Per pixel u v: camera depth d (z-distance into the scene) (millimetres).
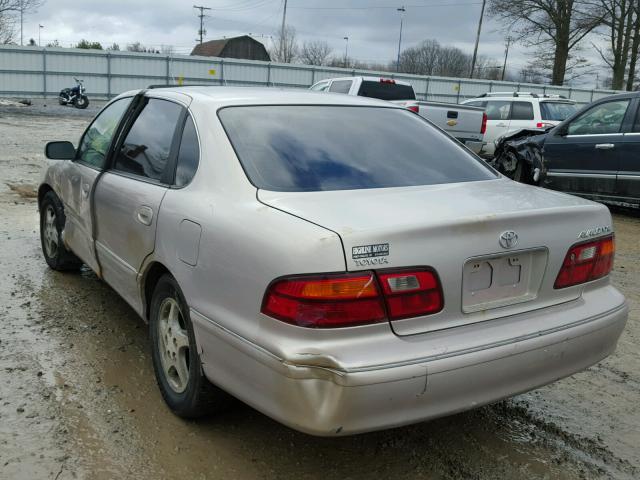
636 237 7738
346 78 13977
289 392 2225
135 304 3479
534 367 2559
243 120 3111
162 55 35938
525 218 2598
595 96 38406
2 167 10695
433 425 3166
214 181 2842
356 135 3256
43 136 16234
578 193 9250
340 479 2699
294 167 2883
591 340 2762
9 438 2875
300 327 2221
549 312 2715
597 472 2828
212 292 2600
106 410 3148
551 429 3178
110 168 3936
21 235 6395
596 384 3711
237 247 2475
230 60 37219
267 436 2979
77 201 4383
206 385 2799
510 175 10914
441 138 3588
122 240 3533
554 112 13898
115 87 35469
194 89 3561
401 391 2223
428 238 2354
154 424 3043
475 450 2957
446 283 2385
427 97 40156
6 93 33188
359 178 2916
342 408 2172
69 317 4312
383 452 2906
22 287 4867
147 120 3715
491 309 2545
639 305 5152
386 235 2275
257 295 2355
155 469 2711
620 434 3162
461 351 2354
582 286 2855
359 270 2223
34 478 2611
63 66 34094
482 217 2473
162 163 3305
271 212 2498
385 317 2270
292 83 38844
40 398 3230
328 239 2225
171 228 2928
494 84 40625
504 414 3311
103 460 2752
